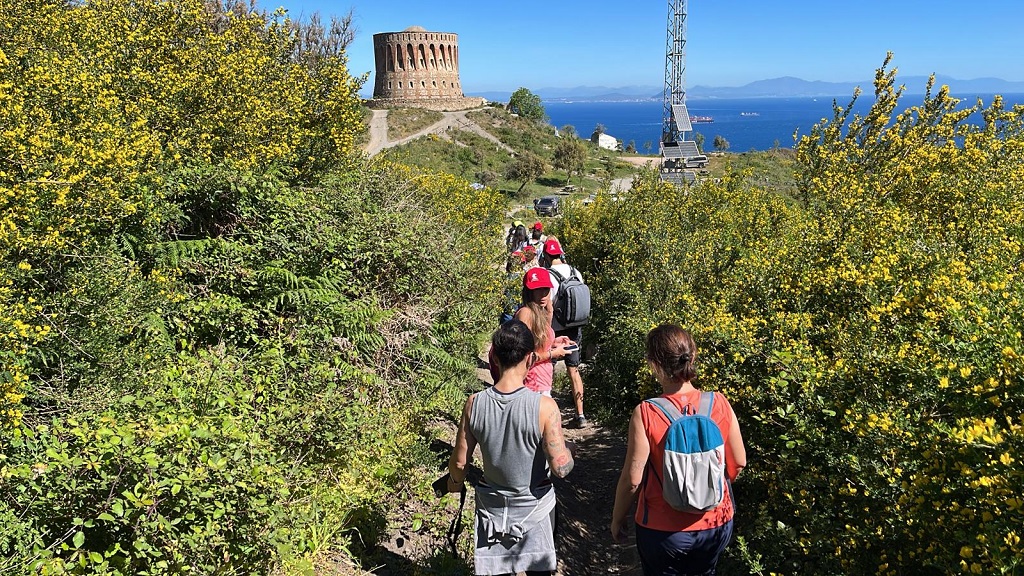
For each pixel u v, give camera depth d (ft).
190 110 26.23
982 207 20.47
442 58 324.80
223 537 10.34
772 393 13.21
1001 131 26.55
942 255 15.30
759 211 32.83
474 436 10.85
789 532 11.73
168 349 15.60
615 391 24.71
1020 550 7.45
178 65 27.96
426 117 266.77
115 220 17.60
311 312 19.17
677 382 10.39
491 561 11.02
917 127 28.07
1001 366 9.14
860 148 29.12
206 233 21.35
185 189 20.62
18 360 12.46
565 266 22.91
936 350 10.89
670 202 40.01
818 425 12.10
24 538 9.23
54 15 25.36
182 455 9.89
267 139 28.09
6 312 12.44
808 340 14.80
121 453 9.64
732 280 20.08
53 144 16.40
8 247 13.76
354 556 12.86
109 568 9.65
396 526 14.90
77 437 10.75
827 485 11.65
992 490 7.98
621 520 10.90
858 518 10.94
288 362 15.71
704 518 10.19
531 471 10.89
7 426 10.69
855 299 15.35
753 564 10.81
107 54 25.29
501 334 10.82
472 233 41.04
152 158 20.54
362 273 22.54
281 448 12.81
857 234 18.71
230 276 19.40
